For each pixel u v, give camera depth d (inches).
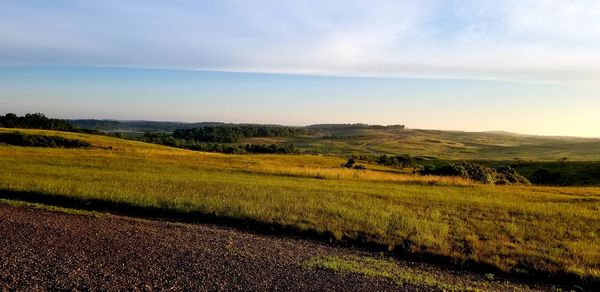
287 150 5457.7
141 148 3533.5
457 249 541.0
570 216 788.0
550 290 429.7
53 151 2043.6
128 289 371.9
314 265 456.1
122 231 566.6
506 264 490.9
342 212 723.4
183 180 1093.1
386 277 426.9
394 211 765.3
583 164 3228.3
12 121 5177.2
